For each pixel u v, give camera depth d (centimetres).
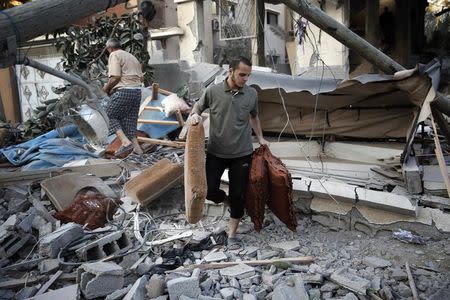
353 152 502
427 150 507
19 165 625
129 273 317
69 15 246
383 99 463
